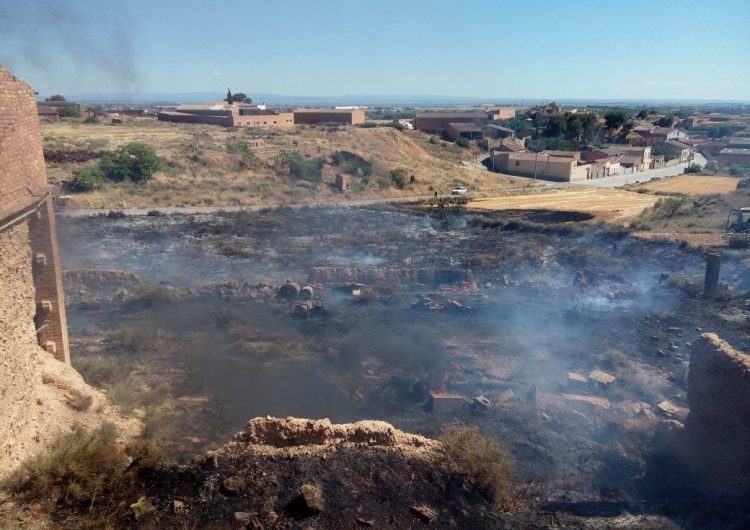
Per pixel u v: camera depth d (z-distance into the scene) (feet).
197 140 247.29
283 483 37.81
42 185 49.14
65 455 37.78
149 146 221.46
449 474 40.19
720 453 39.78
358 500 36.68
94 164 196.13
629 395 57.41
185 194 189.57
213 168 216.33
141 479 38.63
